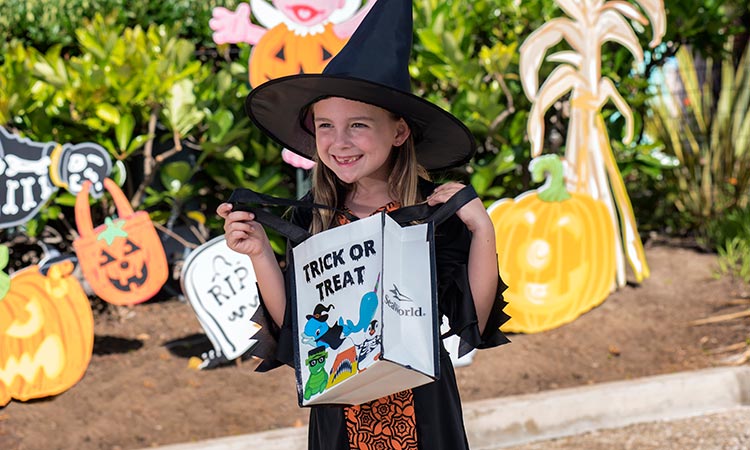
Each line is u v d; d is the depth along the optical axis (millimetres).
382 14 2285
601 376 5023
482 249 2279
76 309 4539
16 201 4512
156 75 4895
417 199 2412
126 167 5426
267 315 2402
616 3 5574
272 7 4766
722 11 6887
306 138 2580
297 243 2314
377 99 2219
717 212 7094
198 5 6352
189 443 4152
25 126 4875
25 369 4453
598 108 5602
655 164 6438
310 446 2523
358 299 2121
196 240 5750
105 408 4449
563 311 5434
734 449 4160
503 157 5484
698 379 4828
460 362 4977
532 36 5332
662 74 7348
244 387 4730
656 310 5848
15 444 4109
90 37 5051
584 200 5512
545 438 4520
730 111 7230
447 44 5340
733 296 6008
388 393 2186
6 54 4984
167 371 4816
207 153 5109
